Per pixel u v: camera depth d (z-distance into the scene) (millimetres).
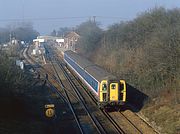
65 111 43156
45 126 34125
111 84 42062
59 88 61094
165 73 44938
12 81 40781
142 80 48906
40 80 67500
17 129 31344
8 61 47656
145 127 36125
